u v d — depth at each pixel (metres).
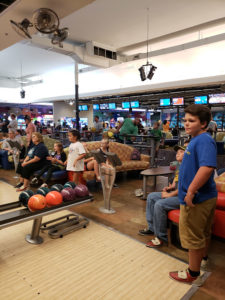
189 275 1.82
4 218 2.07
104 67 8.79
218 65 8.69
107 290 1.78
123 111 25.28
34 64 10.65
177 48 7.71
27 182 4.37
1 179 5.22
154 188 4.47
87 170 4.36
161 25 6.42
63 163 4.46
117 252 2.31
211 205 1.69
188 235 1.71
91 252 2.30
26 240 2.53
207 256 2.04
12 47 8.26
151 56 8.39
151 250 2.34
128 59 9.05
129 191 4.39
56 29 3.70
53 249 2.36
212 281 1.89
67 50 7.42
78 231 2.75
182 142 7.22
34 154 4.33
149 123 22.86
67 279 1.90
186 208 1.67
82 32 6.96
